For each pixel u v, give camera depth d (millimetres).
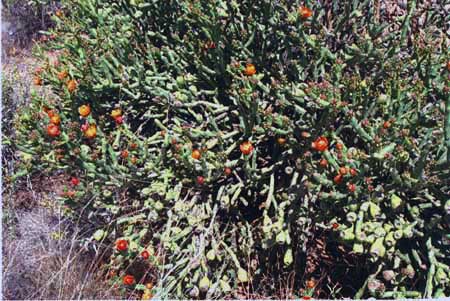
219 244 2133
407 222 1841
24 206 2543
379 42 1995
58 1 3877
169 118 2369
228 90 2236
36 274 2123
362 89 1946
